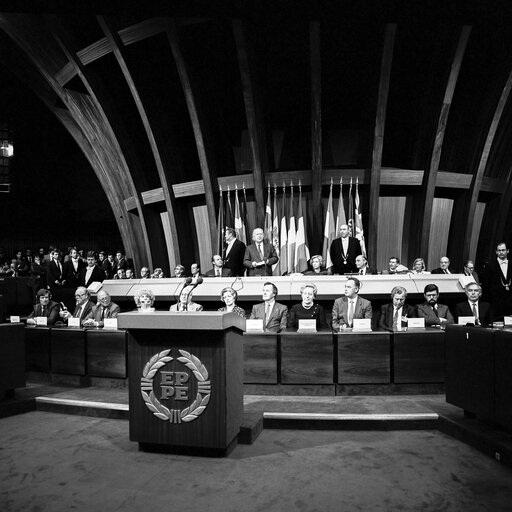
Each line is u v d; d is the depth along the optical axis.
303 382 4.85
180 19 9.24
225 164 11.57
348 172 10.30
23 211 19.22
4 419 4.55
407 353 4.75
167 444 3.51
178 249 11.33
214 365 3.45
